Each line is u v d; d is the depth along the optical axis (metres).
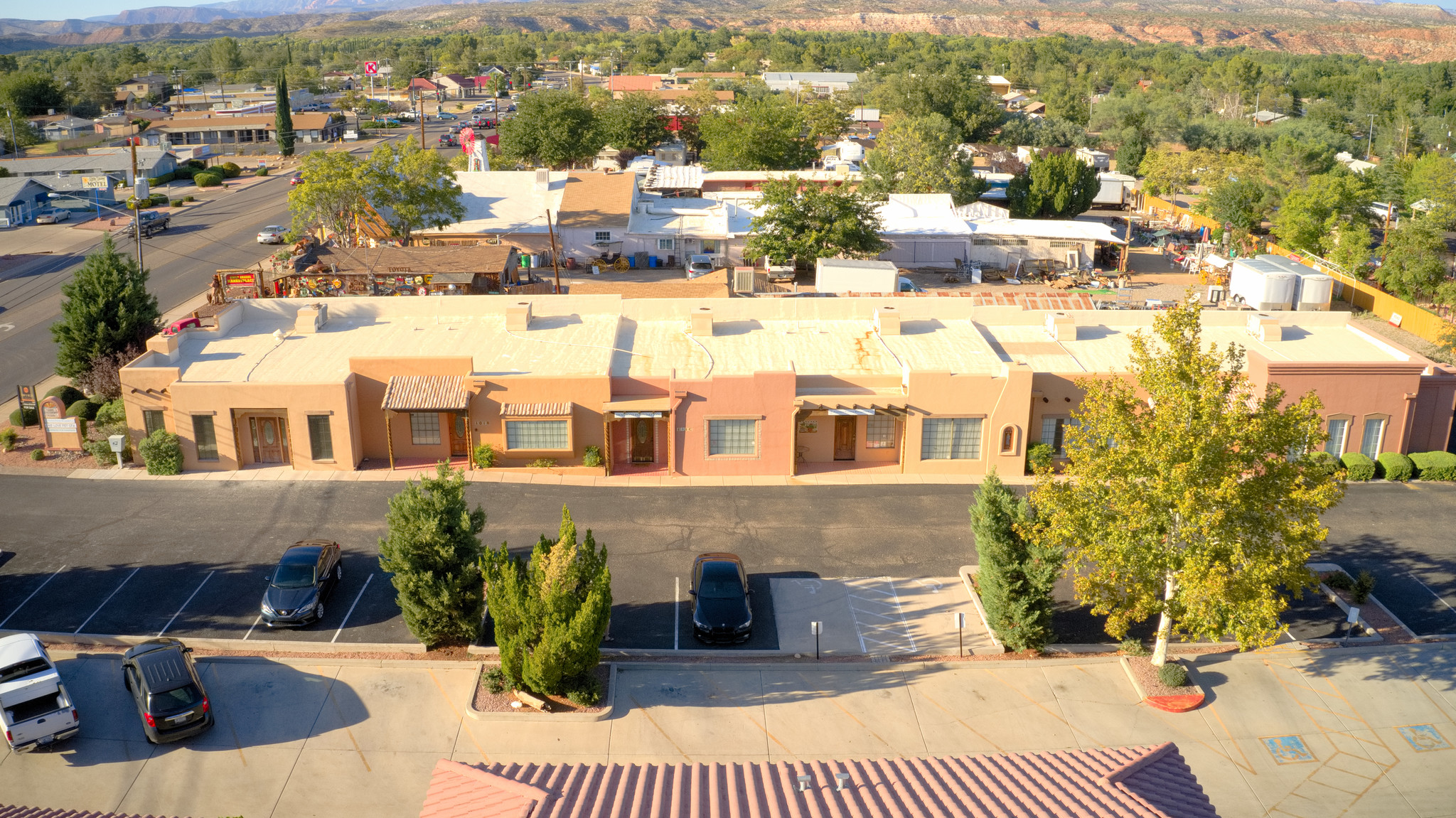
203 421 38.41
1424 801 23.11
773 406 38.69
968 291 63.97
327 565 30.27
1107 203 107.06
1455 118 151.50
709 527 35.38
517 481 38.38
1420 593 32.00
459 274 56.84
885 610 30.58
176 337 40.72
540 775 17.81
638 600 30.81
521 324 44.62
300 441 38.69
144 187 93.88
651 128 122.00
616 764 18.53
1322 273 60.94
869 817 16.23
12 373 51.16
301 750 23.98
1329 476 25.28
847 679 27.12
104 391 45.19
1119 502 25.48
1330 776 23.88
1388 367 39.09
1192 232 91.88
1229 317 46.84
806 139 109.94
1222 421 24.80
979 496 28.45
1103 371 40.47
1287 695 26.86
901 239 76.44
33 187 88.44
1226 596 24.45
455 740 24.47
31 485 37.50
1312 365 39.00
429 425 39.84
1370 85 188.00
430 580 26.61
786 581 32.00
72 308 45.88
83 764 23.36
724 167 106.00
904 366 40.59
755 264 73.50
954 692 26.64
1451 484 39.66
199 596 30.33
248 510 35.69
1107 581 26.28
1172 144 142.12
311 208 69.81
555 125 102.62
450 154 126.38
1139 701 26.42
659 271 73.88
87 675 26.53
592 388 38.75
